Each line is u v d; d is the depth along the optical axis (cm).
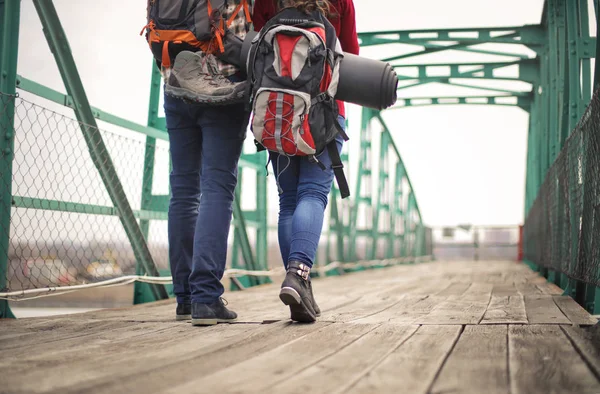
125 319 222
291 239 196
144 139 374
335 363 123
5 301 230
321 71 177
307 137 177
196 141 215
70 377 110
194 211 220
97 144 296
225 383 105
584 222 261
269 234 578
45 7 280
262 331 174
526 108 1055
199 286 198
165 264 370
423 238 1573
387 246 1170
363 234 968
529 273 661
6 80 240
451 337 158
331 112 182
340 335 163
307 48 177
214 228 199
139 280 312
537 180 810
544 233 518
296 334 166
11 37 243
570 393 97
